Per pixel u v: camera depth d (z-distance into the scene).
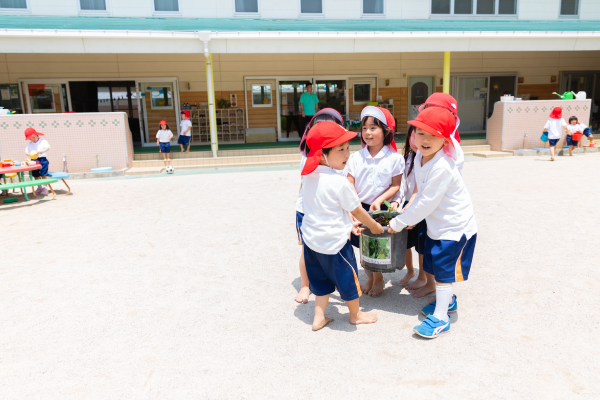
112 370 2.49
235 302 3.41
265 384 2.32
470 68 16.73
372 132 3.23
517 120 12.96
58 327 3.04
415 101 16.73
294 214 6.18
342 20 14.73
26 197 7.73
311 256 2.87
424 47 12.19
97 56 14.38
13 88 14.20
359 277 3.95
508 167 10.24
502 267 3.92
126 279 3.91
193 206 6.91
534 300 3.24
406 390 2.22
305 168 2.66
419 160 2.84
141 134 15.07
